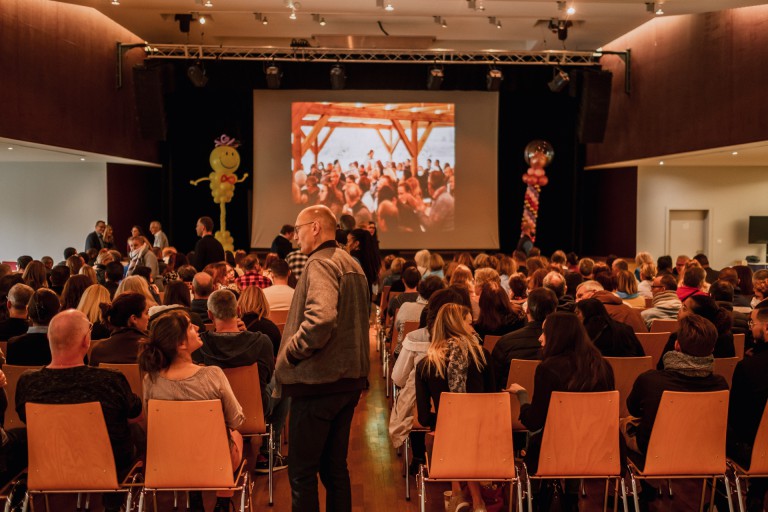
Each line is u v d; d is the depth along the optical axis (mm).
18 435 3662
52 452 3344
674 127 12383
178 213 16109
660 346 5238
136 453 3820
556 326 3621
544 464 3520
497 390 4012
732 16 10672
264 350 4332
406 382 4477
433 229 15703
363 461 5172
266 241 15641
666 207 15273
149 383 3404
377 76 15102
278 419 4883
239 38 14328
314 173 15539
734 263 15297
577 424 3486
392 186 15602
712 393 3471
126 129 13609
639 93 13633
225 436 3352
